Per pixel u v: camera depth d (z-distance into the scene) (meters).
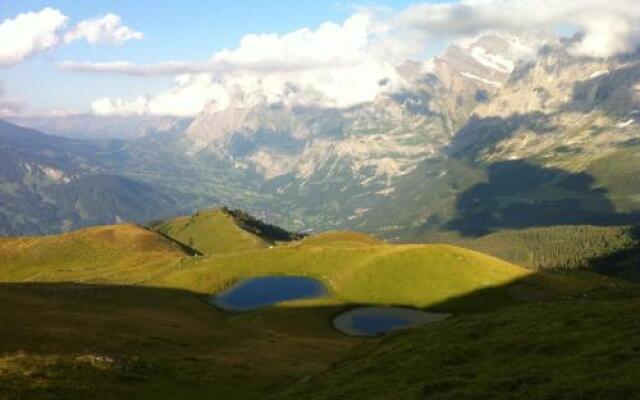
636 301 64.94
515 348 52.16
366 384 52.50
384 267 171.62
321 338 124.06
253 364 84.62
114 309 133.25
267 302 159.38
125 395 56.53
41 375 56.69
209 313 147.25
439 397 41.22
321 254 195.50
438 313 145.50
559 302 75.19
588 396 34.94
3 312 98.88
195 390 63.66
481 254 180.00
